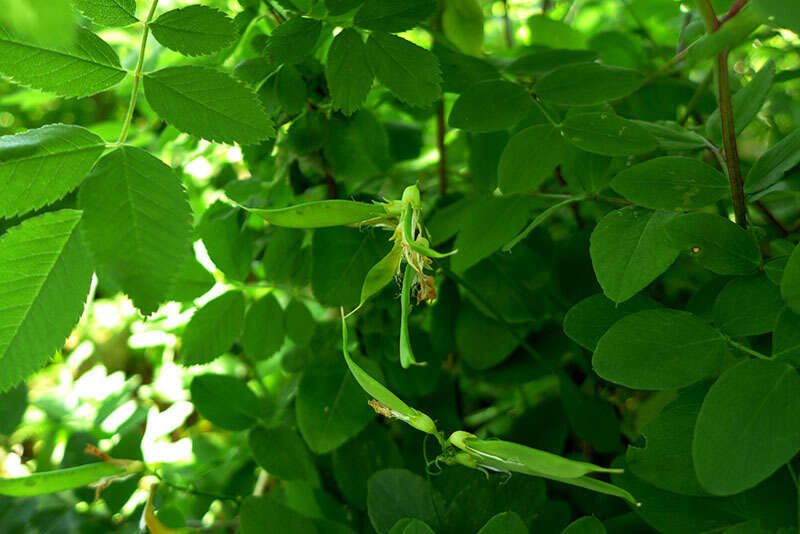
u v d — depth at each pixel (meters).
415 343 0.35
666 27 0.43
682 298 0.36
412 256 0.23
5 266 0.22
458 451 0.23
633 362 0.23
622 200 0.29
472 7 0.35
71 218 0.23
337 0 0.26
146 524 0.32
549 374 0.35
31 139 0.23
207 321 0.32
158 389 0.46
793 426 0.21
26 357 0.23
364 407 0.33
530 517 0.27
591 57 0.32
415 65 0.26
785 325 0.22
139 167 0.23
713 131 0.29
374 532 0.32
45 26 0.17
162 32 0.24
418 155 0.40
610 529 0.27
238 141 0.24
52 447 0.41
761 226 0.33
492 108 0.29
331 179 0.35
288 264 0.33
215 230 0.32
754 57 0.40
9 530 0.34
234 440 0.43
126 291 0.22
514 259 0.34
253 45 0.30
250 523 0.28
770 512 0.23
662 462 0.23
